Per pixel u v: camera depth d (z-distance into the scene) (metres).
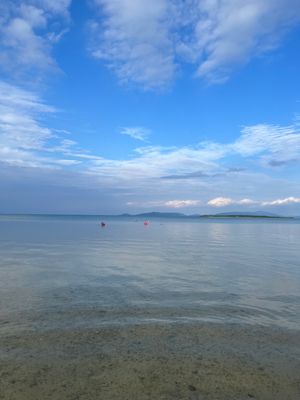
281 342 7.26
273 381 5.66
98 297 10.58
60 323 8.12
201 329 7.93
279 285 12.76
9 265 16.45
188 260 19.30
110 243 30.20
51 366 5.97
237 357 6.48
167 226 80.75
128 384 5.46
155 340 7.22
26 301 9.97
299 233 52.75
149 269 16.00
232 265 17.62
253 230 63.06
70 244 28.30
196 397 5.15
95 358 6.31
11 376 5.60
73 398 5.04
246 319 8.73
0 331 7.54
